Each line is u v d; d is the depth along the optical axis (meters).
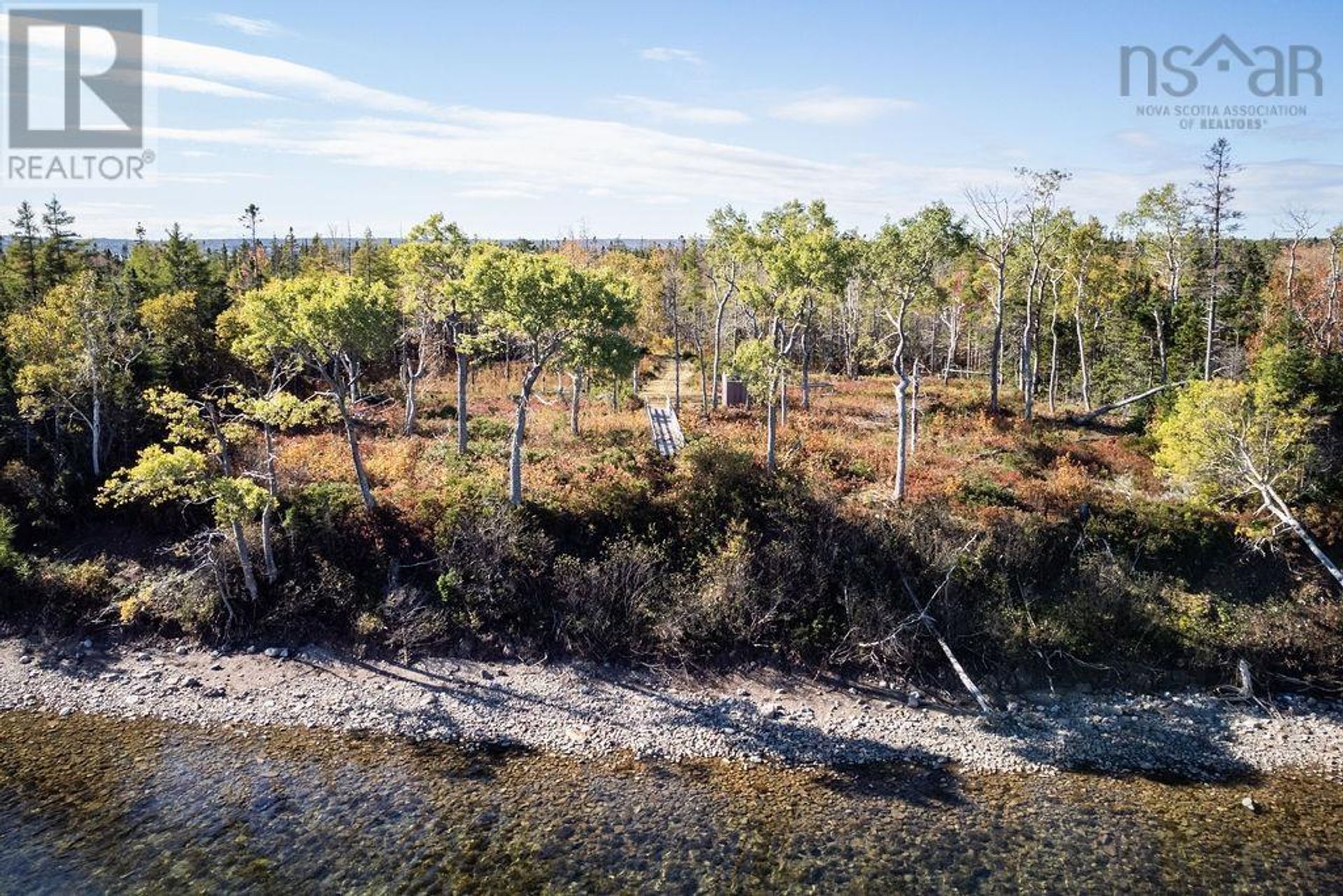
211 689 24.22
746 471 31.59
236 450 33.28
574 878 16.69
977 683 25.62
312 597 26.77
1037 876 17.12
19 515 29.16
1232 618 27.14
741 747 22.41
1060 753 22.42
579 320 28.28
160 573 28.12
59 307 34.59
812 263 31.22
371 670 25.34
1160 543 29.45
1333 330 49.53
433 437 39.16
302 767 20.80
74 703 23.53
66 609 26.62
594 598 26.91
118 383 33.50
